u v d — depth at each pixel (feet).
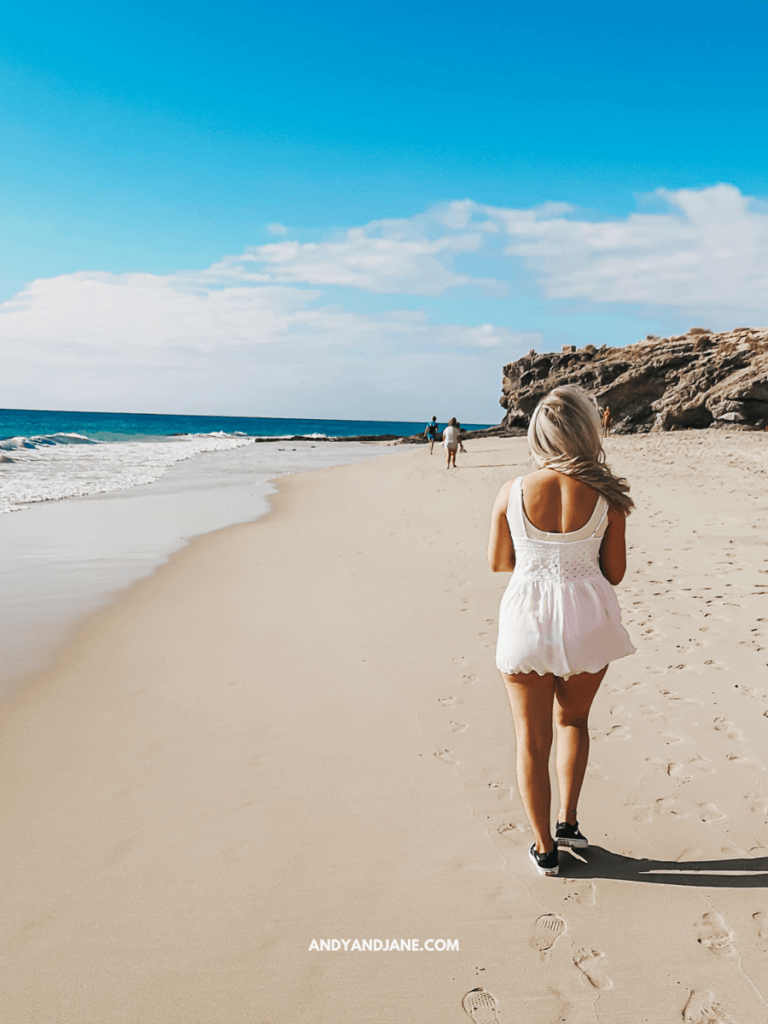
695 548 25.85
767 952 6.97
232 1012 6.51
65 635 19.36
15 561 29.84
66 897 8.23
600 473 8.16
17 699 14.80
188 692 15.10
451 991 6.68
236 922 7.75
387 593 23.27
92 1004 6.62
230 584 25.45
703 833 9.04
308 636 18.95
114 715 13.92
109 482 66.95
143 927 7.69
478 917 7.70
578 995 6.55
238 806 10.32
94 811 10.25
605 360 146.82
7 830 9.76
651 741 11.62
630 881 8.17
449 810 10.04
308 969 7.02
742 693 13.23
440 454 112.16
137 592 24.34
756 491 40.93
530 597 8.20
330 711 13.89
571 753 8.78
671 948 7.09
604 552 8.50
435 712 13.65
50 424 282.15
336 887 8.32
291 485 66.44
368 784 10.89
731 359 113.60
